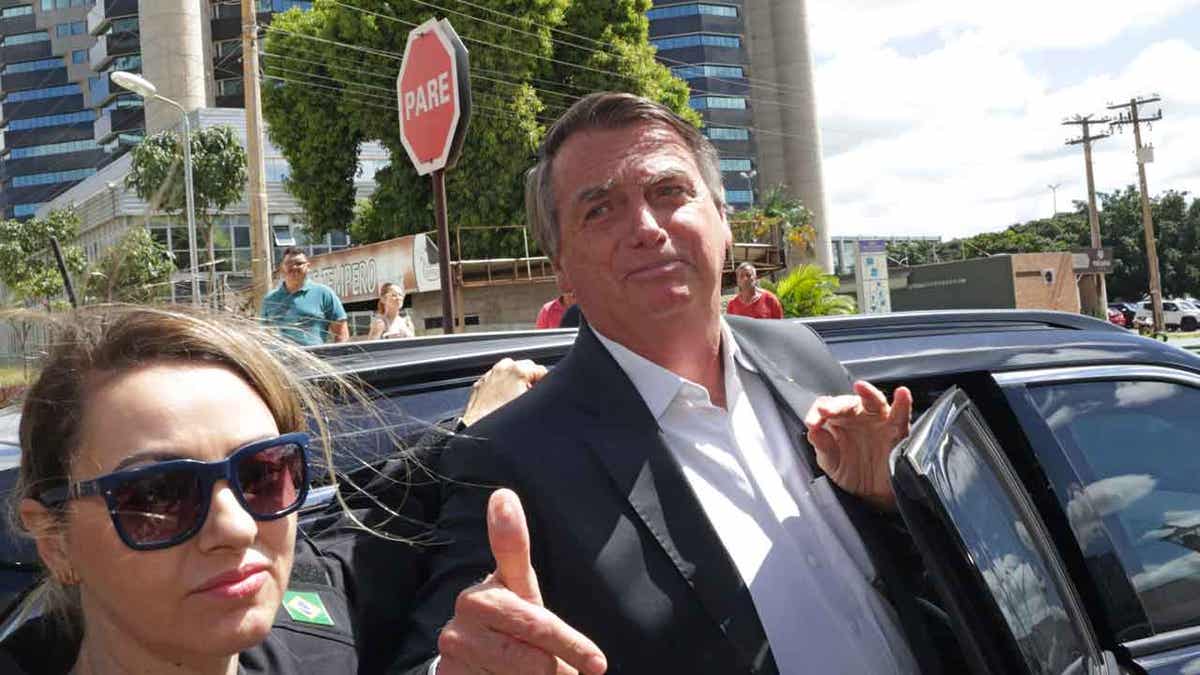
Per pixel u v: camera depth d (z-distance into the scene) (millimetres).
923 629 1814
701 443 1824
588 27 27953
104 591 1103
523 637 1128
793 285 20984
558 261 1991
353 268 22797
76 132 110438
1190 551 2252
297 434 1203
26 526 1153
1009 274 39719
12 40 112375
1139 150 41719
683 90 29438
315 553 1758
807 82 70312
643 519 1643
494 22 25625
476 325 22297
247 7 17531
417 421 2045
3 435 1814
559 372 1857
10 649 1281
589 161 1886
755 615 1630
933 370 2271
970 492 1635
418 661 1503
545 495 1642
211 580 1098
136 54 86750
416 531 1886
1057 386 2314
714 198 1980
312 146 27359
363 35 25859
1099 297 45312
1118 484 2248
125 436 1100
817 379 2072
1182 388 2482
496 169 25438
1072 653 1750
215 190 16000
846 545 1867
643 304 1835
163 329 1161
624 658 1568
